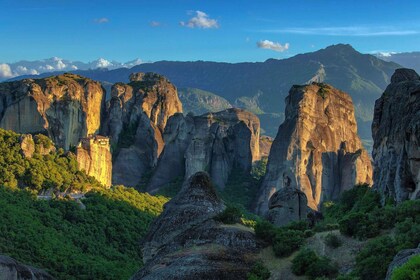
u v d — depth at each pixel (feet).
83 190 449.06
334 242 197.88
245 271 186.60
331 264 187.73
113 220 401.29
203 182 227.40
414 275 107.24
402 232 190.39
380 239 186.50
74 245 346.33
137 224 413.59
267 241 206.28
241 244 200.64
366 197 292.40
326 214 331.16
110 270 312.91
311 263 186.50
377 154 301.22
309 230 218.18
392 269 128.36
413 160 248.52
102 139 529.45
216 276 181.06
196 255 190.08
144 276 187.62
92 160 508.12
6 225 323.57
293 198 271.90
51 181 427.33
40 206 382.42
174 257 193.67
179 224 213.05
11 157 424.05
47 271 287.89
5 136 443.32
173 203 224.33
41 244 316.19
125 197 473.67
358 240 198.49
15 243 307.58
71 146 568.00
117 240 381.60
